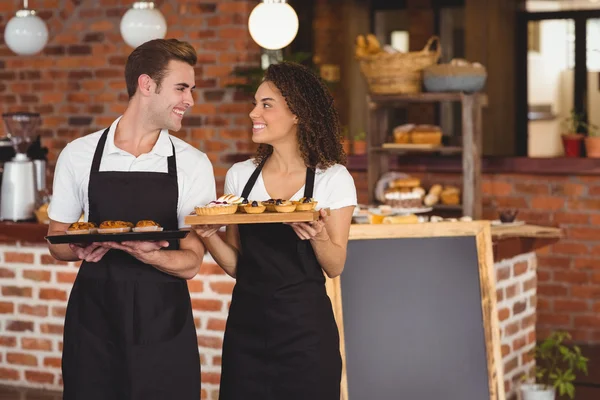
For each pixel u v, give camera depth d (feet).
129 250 10.14
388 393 13.61
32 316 18.97
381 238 13.76
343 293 13.60
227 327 10.91
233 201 10.38
